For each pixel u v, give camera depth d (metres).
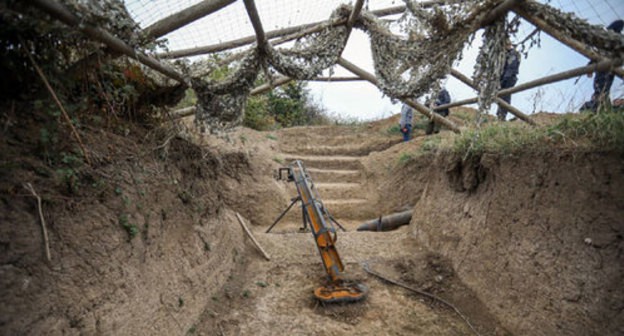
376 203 7.00
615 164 1.98
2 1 1.22
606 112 2.19
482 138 3.27
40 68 1.56
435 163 4.49
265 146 8.27
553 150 2.41
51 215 1.47
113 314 1.65
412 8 2.29
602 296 1.88
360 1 2.60
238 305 2.82
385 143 9.15
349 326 2.60
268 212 6.35
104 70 1.92
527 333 2.29
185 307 2.35
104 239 1.70
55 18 1.38
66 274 1.45
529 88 3.41
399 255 3.93
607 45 1.58
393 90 2.86
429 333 2.52
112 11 1.57
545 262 2.28
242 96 2.95
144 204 2.13
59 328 1.36
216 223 3.40
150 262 2.09
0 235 1.24
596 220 2.00
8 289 1.21
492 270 2.81
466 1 1.92
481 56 2.03
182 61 2.46
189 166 3.09
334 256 3.23
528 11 1.76
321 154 8.90
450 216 3.76
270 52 2.69
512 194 2.74
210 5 1.99
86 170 1.75
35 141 1.56
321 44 2.95
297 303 2.91
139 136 2.48
